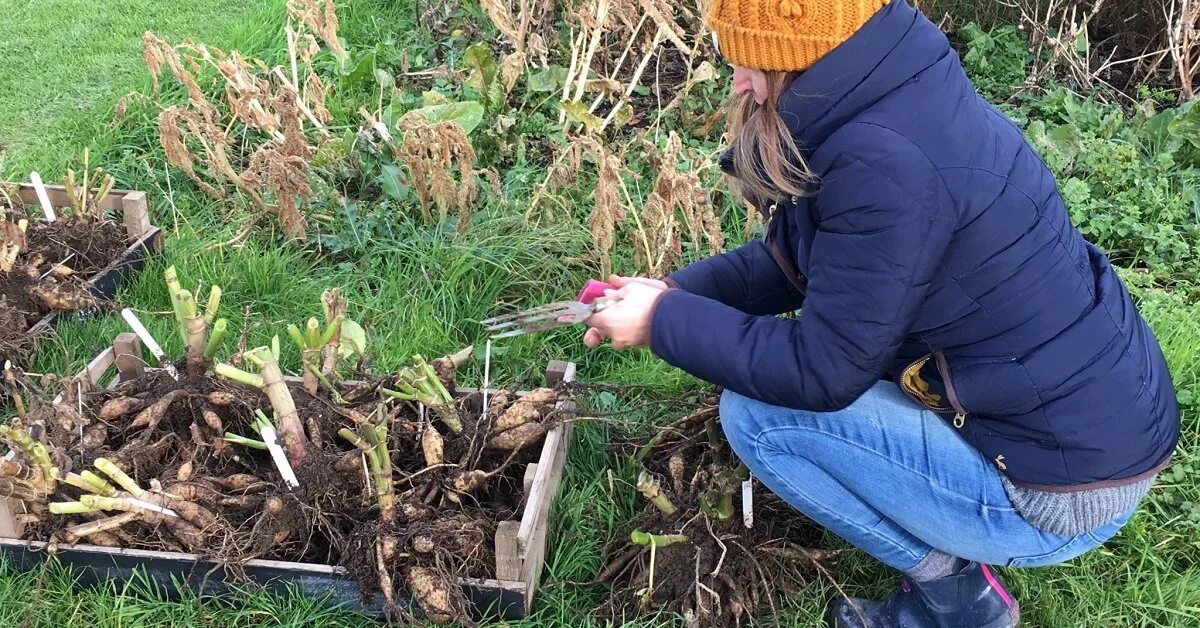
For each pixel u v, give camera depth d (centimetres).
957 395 182
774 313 233
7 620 220
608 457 267
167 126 350
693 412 271
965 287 170
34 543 223
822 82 163
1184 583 231
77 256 324
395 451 241
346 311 316
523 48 432
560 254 342
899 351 188
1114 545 244
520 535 210
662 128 428
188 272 338
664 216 307
